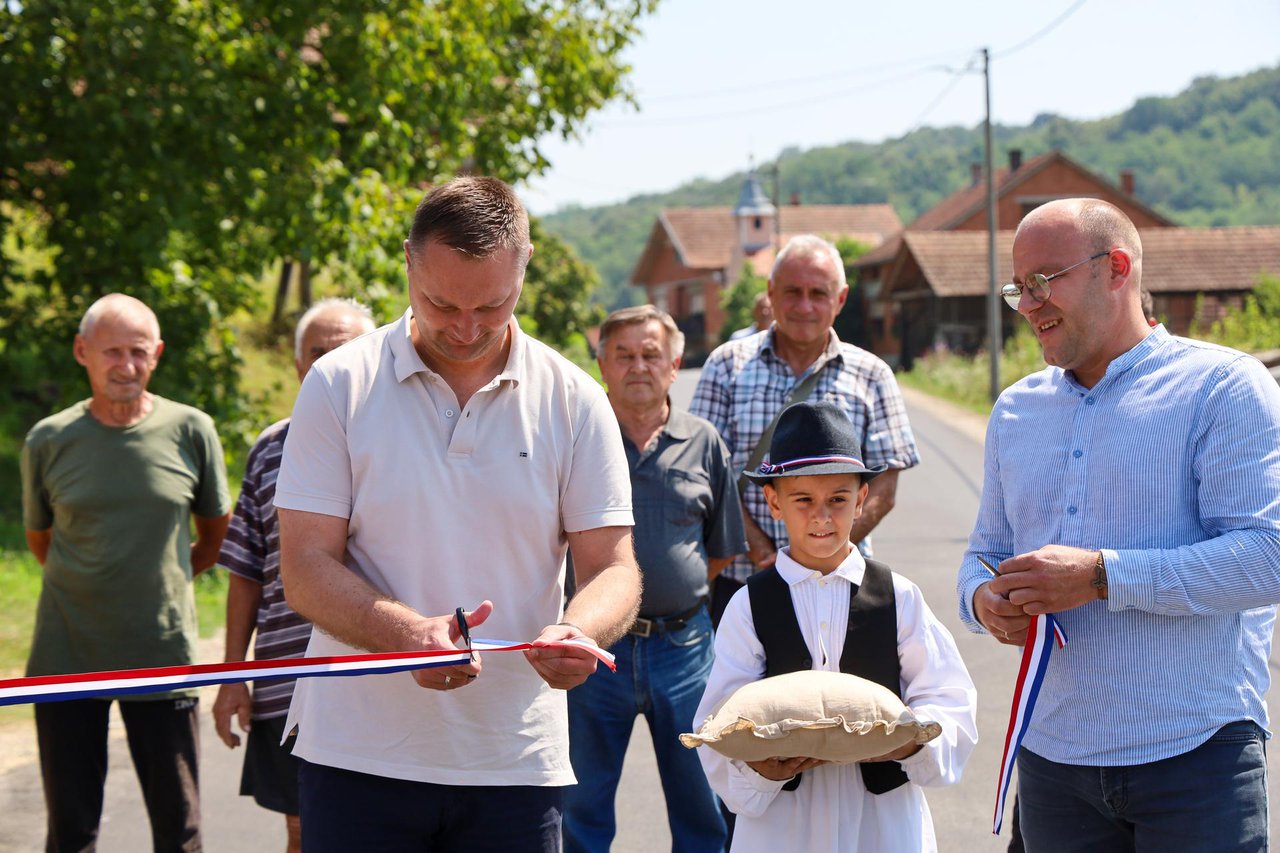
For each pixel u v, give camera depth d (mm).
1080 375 3246
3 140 11805
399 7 12578
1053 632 3006
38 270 12094
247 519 4340
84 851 4402
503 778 2887
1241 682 3023
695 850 4430
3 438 13344
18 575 9758
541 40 16172
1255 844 2965
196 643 4613
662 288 75750
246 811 5754
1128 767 3002
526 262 2793
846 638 3314
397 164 13062
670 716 4379
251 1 12227
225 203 12109
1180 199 164875
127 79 11562
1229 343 32531
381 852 2863
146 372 4559
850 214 71562
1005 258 43000
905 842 3205
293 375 20156
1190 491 3033
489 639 2852
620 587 2928
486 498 2881
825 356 5023
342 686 2895
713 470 4613
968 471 16562
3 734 6723
